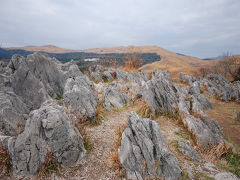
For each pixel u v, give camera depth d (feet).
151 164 20.15
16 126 26.20
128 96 51.96
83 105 35.19
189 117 35.65
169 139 29.22
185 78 110.11
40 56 52.16
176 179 19.21
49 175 19.36
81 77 51.31
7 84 42.52
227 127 46.68
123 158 20.88
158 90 44.45
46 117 21.35
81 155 22.52
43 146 20.21
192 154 25.07
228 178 19.12
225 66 229.04
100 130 31.78
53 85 54.65
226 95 78.54
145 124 24.12
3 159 19.65
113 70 98.17
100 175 20.20
